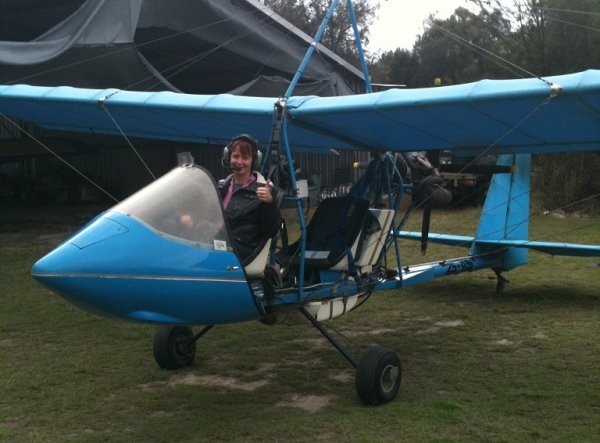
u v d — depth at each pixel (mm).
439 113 3914
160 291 3338
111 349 5352
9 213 15844
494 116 3883
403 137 4680
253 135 5395
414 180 5469
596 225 12773
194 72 15070
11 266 9109
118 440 3561
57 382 4520
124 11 8867
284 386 4453
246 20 11508
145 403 4113
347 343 5547
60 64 9086
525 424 3650
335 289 4547
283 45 12719
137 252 3307
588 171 14820
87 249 3221
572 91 3309
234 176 4062
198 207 3613
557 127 4027
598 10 15266
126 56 8922
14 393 4297
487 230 7227
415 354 5180
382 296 7410
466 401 4066
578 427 3596
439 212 14398
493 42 18938
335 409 3971
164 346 4742
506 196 7352
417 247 10602
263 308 3887
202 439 3557
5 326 6031
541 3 15703
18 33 13688
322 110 4125
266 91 12352
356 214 4762
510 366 4797
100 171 18156
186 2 9977
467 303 6992
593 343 5320
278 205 3867
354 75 17391
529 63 16266
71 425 3783
